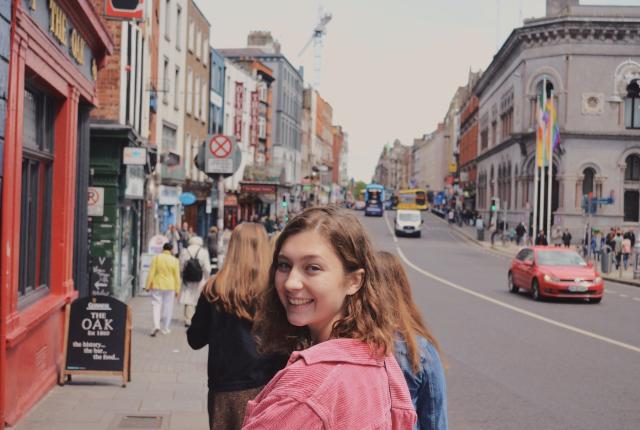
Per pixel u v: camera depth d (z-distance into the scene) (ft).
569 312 64.59
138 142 70.38
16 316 25.72
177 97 119.55
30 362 28.48
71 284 36.04
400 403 7.17
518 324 55.88
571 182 182.70
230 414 17.51
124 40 66.18
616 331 53.21
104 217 61.72
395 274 13.15
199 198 140.77
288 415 6.38
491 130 263.29
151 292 48.44
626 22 181.57
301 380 6.55
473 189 320.91
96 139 61.16
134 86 72.43
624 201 183.83
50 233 34.22
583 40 184.75
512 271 81.71
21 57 25.39
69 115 34.55
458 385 34.47
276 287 7.76
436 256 146.10
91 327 32.91
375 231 238.07
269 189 189.57
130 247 71.56
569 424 27.78
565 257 77.20
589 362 40.65
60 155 34.30
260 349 8.92
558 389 33.81
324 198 441.27
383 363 7.13
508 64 224.12
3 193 24.20
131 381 34.19
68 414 27.91
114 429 26.11
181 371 36.88
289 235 7.63
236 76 182.09
